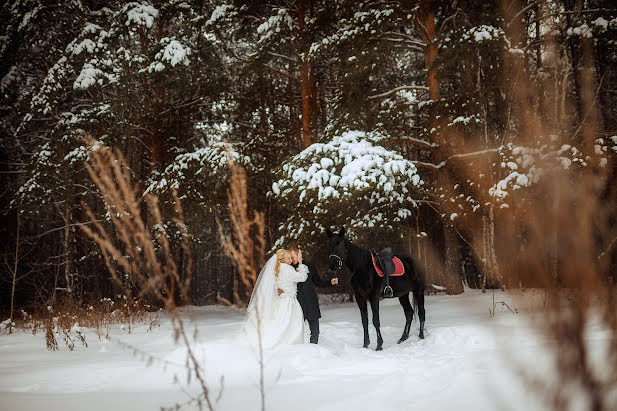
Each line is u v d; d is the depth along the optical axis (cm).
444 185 1373
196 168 1577
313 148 1172
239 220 271
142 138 1984
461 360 420
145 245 257
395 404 318
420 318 745
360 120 1477
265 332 578
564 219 113
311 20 1502
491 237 1117
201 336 777
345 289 1680
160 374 449
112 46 1700
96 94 1823
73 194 1708
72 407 346
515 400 282
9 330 1038
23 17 1747
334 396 350
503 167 1121
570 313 121
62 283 1850
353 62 1305
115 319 1134
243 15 1622
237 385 398
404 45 1450
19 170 2009
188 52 1650
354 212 1427
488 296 938
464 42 1148
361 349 634
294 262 636
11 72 1842
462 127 1234
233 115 2086
